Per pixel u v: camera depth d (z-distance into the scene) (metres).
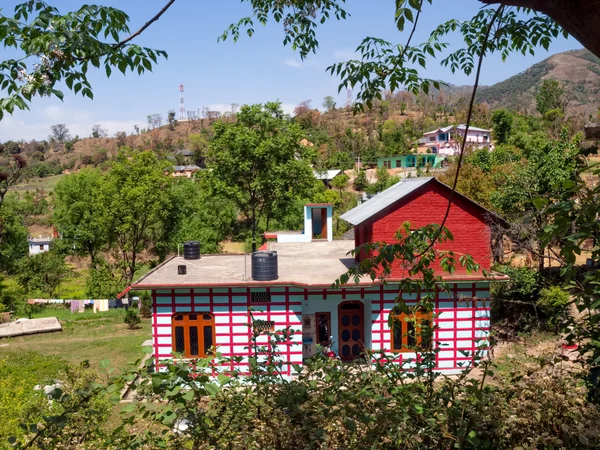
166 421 5.09
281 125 55.72
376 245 5.42
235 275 21.17
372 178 96.19
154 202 45.94
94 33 5.74
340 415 5.66
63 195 56.06
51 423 5.49
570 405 5.72
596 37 3.24
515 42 8.91
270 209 58.25
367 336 21.20
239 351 20.02
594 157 62.34
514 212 27.72
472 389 5.61
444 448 5.70
